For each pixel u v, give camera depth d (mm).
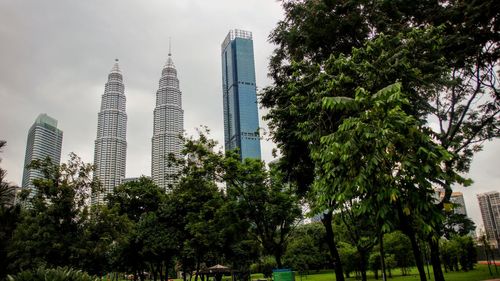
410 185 7430
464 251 51406
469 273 43594
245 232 26016
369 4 17062
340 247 46312
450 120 19844
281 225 26531
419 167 7293
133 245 38000
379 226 8625
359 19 16594
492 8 15312
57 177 24625
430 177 7441
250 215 25453
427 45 13391
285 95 17438
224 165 24141
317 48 17984
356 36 17344
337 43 17656
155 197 43281
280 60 19562
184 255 38219
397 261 50531
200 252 36531
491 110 20984
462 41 16297
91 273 26516
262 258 64562
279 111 16672
